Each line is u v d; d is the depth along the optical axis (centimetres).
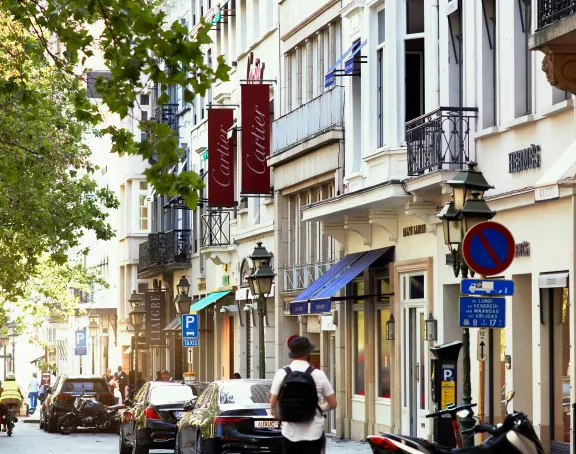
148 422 3431
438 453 1555
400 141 3512
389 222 3644
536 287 2708
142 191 8769
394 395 3622
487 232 2036
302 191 4656
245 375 5578
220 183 5306
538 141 2738
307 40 4603
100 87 1900
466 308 2088
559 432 2600
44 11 2053
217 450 2734
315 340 4638
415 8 3503
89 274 7538
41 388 9144
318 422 1841
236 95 5753
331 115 4147
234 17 5969
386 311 3778
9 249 5119
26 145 4288
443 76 3247
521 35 2853
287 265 4844
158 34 1845
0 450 4134
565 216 2591
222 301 6025
